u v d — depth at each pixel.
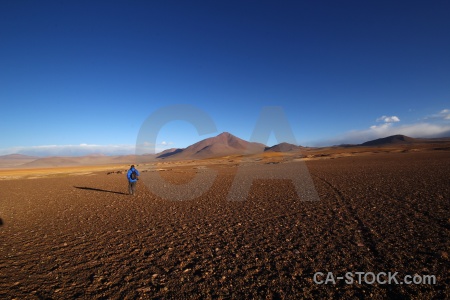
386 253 6.61
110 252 7.75
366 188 17.20
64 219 12.84
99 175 49.84
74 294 5.36
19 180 47.34
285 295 4.98
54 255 7.69
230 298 4.98
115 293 5.35
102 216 13.11
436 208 10.84
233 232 9.21
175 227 10.30
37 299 5.21
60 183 35.47
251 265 6.40
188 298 5.05
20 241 9.32
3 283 5.95
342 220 9.92
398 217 9.84
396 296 4.78
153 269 6.44
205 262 6.73
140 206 15.50
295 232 8.79
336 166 38.88
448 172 22.92
